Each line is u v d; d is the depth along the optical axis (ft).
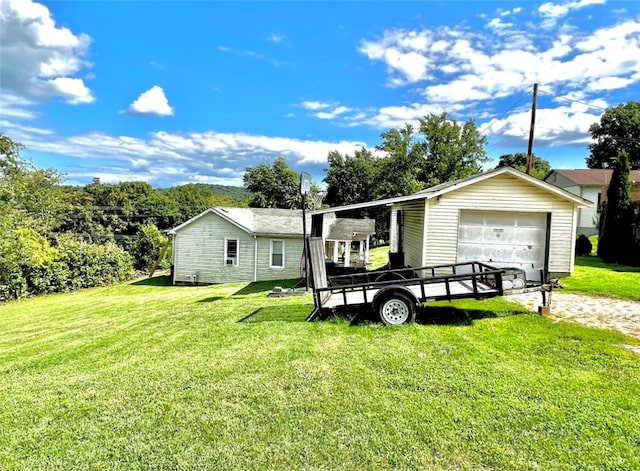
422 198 35.12
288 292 33.76
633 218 47.47
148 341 19.06
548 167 148.15
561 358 14.66
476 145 106.63
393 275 35.45
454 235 35.91
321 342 17.01
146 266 82.38
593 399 11.23
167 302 35.65
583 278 35.42
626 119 119.96
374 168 120.88
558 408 10.71
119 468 8.62
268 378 13.15
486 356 14.80
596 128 127.95
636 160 122.31
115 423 10.54
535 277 34.91
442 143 106.73
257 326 20.44
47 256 54.70
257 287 46.52
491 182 35.40
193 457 8.93
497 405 10.91
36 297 53.11
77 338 21.47
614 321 20.75
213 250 58.80
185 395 12.07
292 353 15.56
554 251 35.40
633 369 13.55
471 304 24.88
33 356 18.07
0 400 12.39
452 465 8.42
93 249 63.57
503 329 18.78
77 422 10.69
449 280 19.93
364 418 10.38
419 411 10.68
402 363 14.16
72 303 42.52
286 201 128.67
